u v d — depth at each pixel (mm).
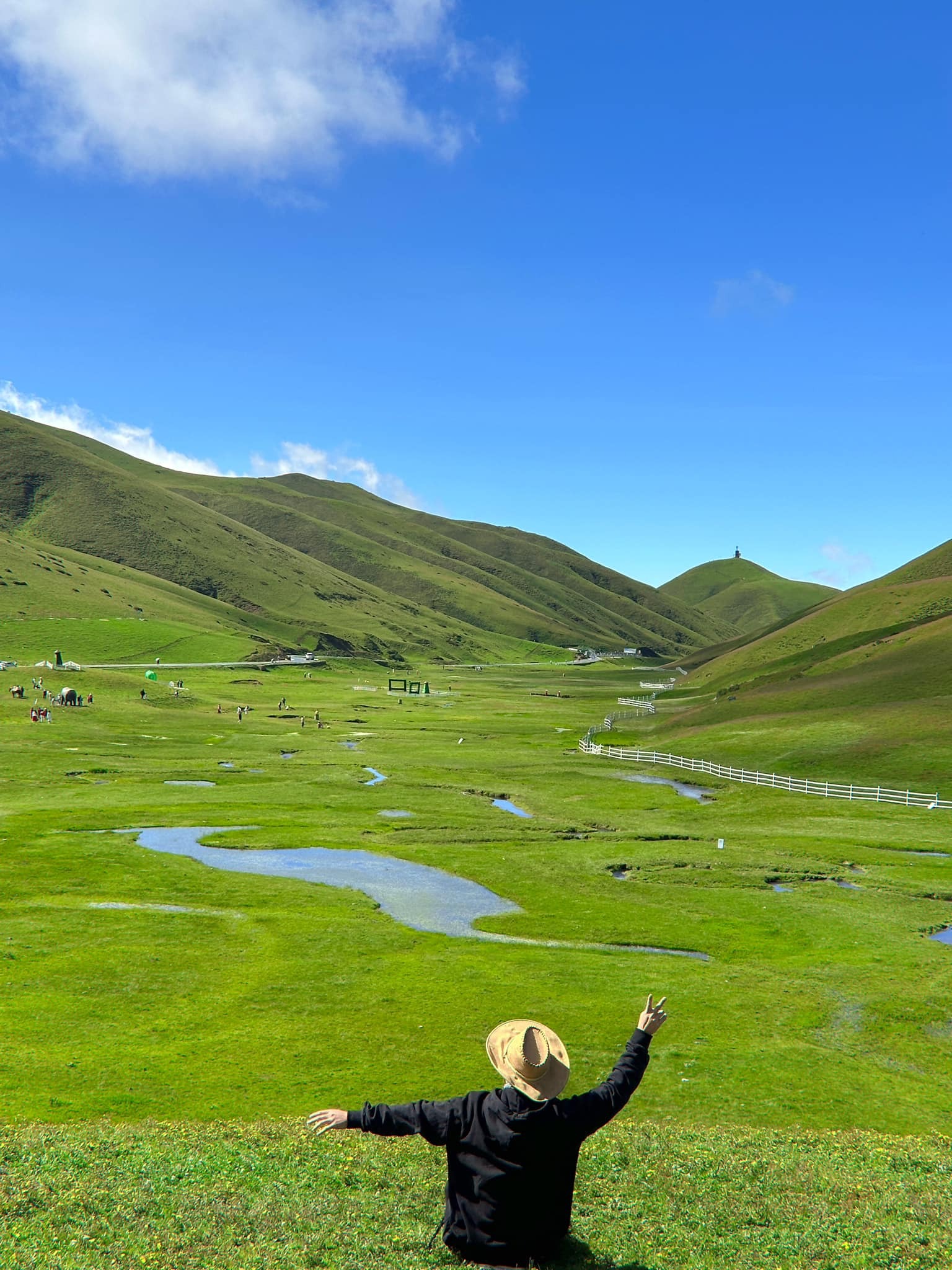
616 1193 13836
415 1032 31547
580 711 192375
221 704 178375
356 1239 11125
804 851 65938
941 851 66562
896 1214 13023
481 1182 7785
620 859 62906
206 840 67250
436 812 80188
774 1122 24891
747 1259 10930
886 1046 31891
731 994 36719
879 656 153750
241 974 38000
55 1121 23750
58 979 36594
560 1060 7793
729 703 148375
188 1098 25734
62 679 173875
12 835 66625
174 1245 10812
